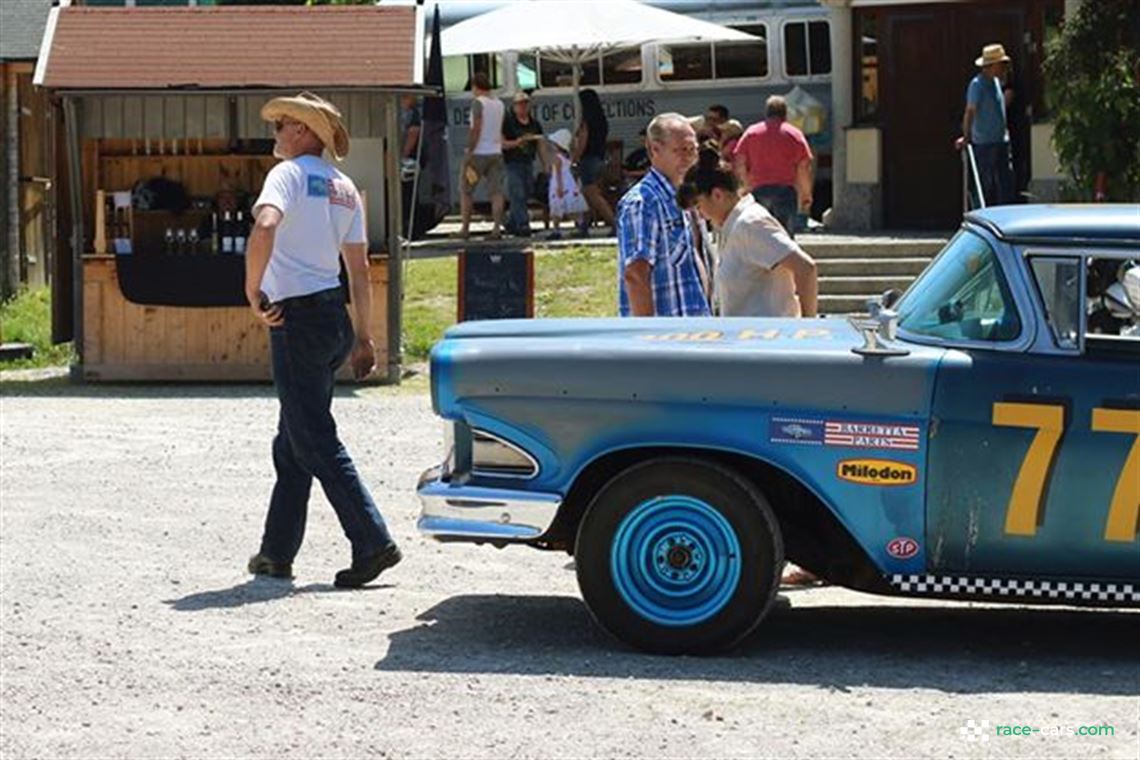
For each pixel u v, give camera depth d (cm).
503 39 3384
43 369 2658
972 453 1054
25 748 923
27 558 1361
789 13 3794
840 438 1061
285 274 1245
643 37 3369
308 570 1329
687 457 1077
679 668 1060
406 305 2864
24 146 3312
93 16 2525
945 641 1145
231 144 2591
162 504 1581
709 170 1284
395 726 952
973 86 2891
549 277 2945
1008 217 1102
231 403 2294
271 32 2506
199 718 969
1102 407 1048
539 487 1088
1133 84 2723
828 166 3709
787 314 1274
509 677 1041
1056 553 1057
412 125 3491
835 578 1098
